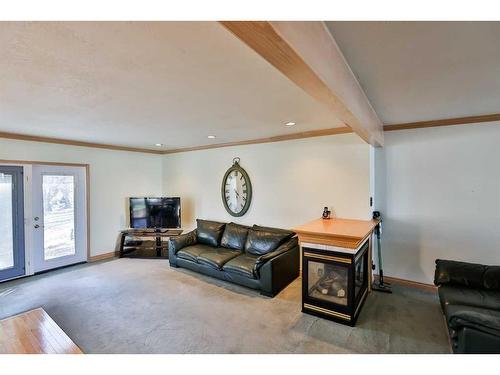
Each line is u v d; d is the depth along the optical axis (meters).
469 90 2.34
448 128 3.42
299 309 3.11
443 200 3.48
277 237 4.17
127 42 1.46
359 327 2.69
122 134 4.24
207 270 4.20
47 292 3.66
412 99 2.60
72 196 4.96
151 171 6.36
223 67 1.81
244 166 5.07
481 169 3.25
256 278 3.59
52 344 1.99
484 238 3.25
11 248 4.22
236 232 4.70
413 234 3.69
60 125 3.55
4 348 1.94
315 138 4.19
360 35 1.47
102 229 5.39
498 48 1.60
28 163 4.38
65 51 1.56
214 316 2.96
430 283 3.59
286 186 4.52
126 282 4.02
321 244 2.85
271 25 0.88
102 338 2.55
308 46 1.19
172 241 4.76
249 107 2.76
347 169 3.92
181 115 3.06
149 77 1.96
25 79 1.97
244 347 2.39
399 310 3.03
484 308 2.27
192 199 5.99
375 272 3.94
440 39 1.50
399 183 3.76
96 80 2.01
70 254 4.92
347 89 1.85
